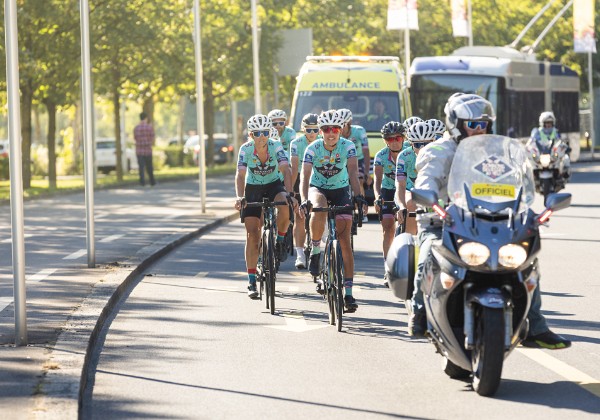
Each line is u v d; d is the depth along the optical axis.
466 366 12.37
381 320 17.69
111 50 59.81
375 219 38.53
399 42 89.56
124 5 57.91
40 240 31.05
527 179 12.23
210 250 28.84
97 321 16.62
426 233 13.06
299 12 81.81
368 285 21.83
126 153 93.25
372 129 39.41
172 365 14.34
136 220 37.53
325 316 18.19
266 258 18.92
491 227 11.84
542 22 97.44
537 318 12.89
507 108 54.47
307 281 22.44
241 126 109.81
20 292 14.71
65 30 55.97
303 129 23.14
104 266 23.97
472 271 11.94
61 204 48.25
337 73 40.25
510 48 62.66
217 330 16.92
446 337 12.36
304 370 13.96
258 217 19.59
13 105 14.69
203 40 70.00
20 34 55.09
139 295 20.75
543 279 22.34
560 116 67.25
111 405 12.22
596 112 121.12
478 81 53.84
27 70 52.97
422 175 12.67
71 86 58.91
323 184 18.94
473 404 12.06
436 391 12.71
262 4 78.19
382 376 13.56
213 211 41.09
